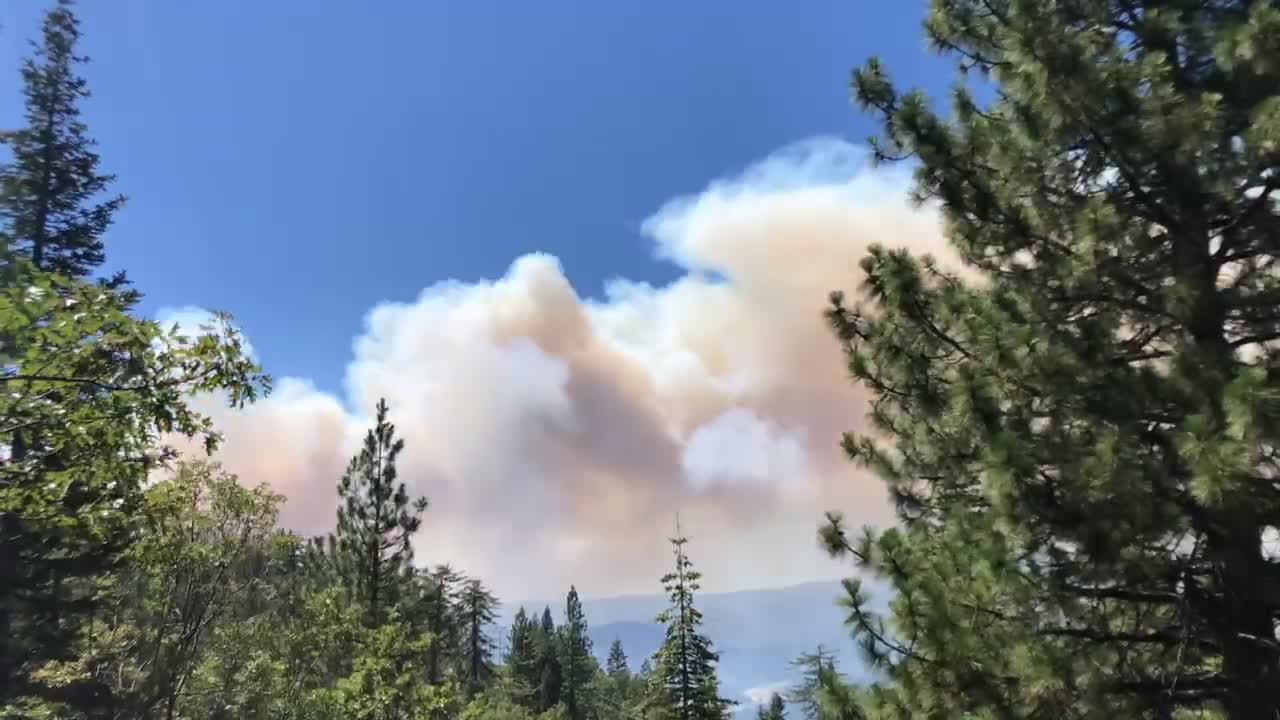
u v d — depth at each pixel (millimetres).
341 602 24250
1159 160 6484
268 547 17203
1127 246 6535
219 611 17141
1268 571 5930
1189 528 5863
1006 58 7281
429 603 39156
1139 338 7164
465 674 58094
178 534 14977
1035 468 5930
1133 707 5938
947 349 7895
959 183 7895
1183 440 5219
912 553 6887
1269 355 6215
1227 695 6094
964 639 5777
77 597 20375
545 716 54562
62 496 6418
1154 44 7094
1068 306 7109
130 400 5875
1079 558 6094
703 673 24547
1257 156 6012
